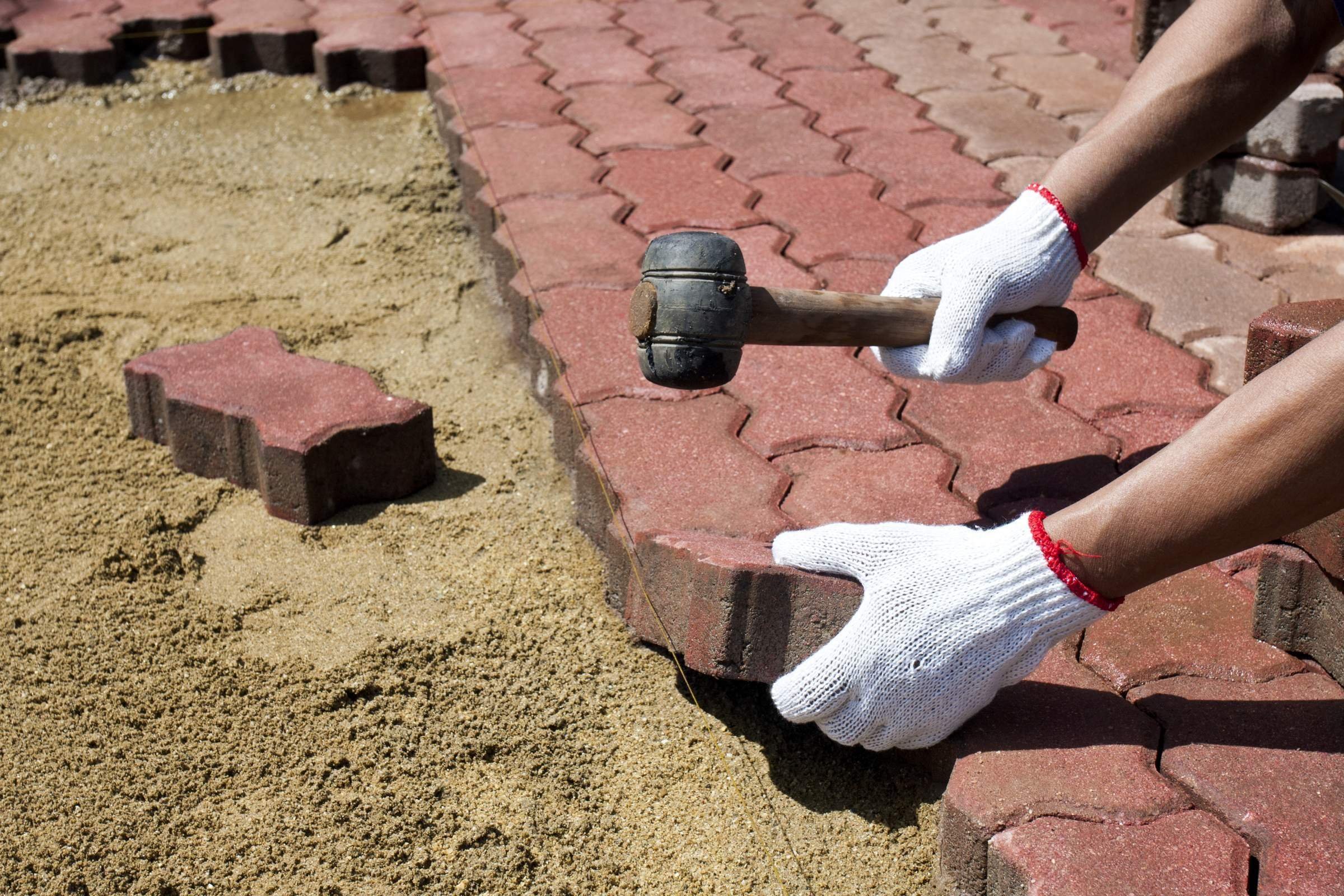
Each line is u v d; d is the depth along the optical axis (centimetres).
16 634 244
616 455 262
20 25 520
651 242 196
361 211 409
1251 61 218
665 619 231
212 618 249
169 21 517
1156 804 183
